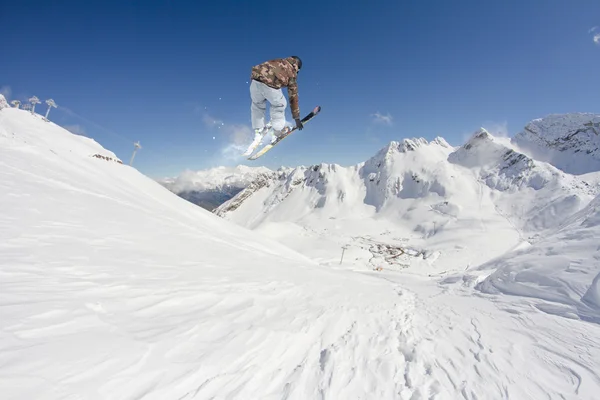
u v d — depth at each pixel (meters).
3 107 47.41
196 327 4.57
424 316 9.15
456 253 100.44
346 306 8.73
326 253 91.88
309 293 9.27
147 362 3.38
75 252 6.64
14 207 8.38
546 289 10.03
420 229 138.00
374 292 13.87
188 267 8.43
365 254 96.00
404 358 5.35
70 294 4.46
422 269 84.31
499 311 9.38
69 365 2.91
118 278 5.76
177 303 5.39
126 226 11.16
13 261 5.16
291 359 4.59
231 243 19.48
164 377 3.25
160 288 5.81
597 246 10.34
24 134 36.69
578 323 7.41
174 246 10.92
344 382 4.14
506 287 12.20
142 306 4.86
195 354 3.86
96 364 3.05
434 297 14.03
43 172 15.23
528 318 8.18
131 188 32.50
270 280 9.64
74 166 24.11
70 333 3.46
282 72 5.65
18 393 2.41
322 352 5.09
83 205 11.72
